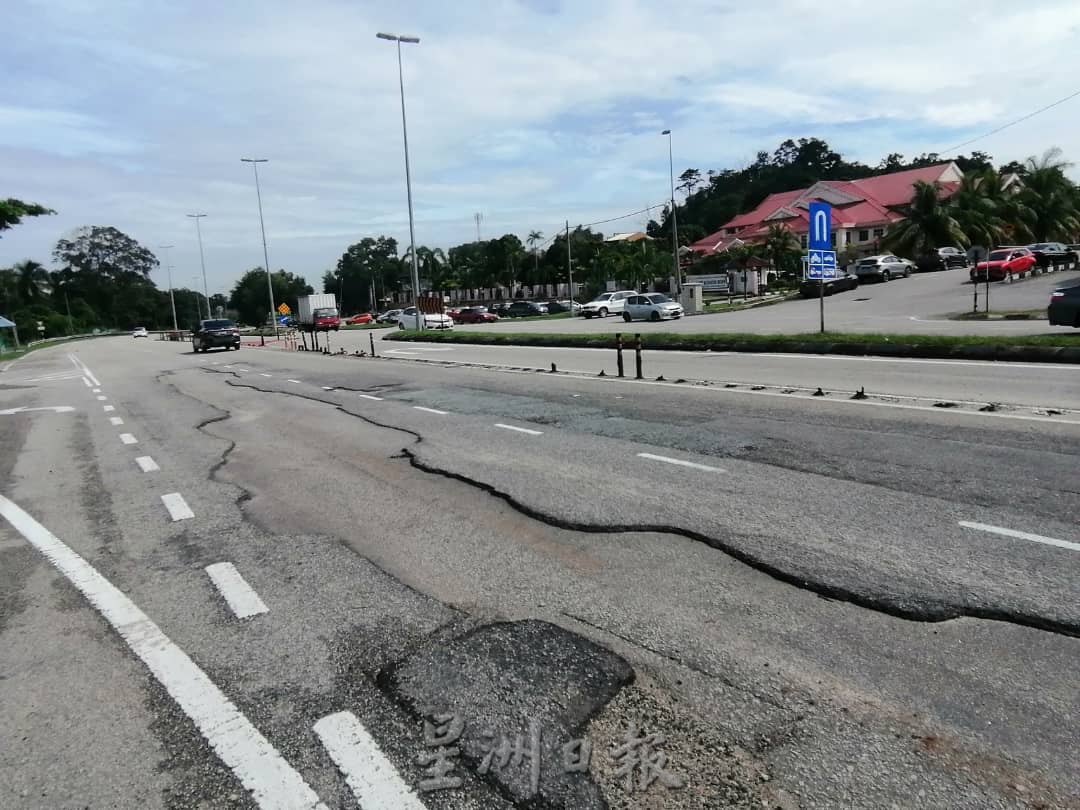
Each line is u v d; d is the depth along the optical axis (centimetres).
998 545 463
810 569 441
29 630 416
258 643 386
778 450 744
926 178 7106
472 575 463
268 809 261
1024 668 327
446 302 9731
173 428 1131
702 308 4175
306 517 609
